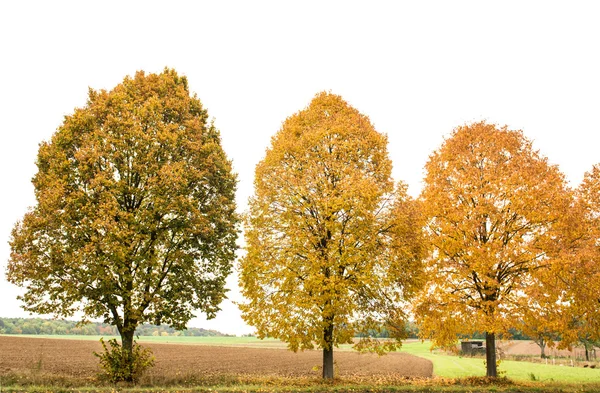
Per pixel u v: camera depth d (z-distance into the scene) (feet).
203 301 80.64
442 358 195.93
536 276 66.64
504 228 72.90
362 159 77.36
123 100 82.12
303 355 201.77
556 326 65.82
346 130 75.72
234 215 86.17
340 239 68.23
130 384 68.08
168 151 79.97
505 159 77.20
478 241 72.69
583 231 69.92
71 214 70.64
